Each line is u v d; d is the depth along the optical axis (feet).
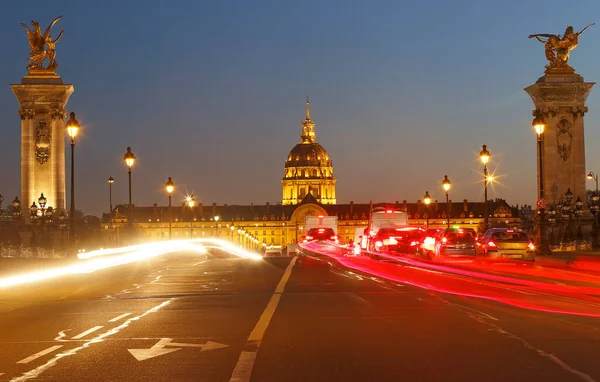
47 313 81.05
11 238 352.69
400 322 69.87
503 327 66.03
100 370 48.83
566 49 379.35
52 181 371.15
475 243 180.75
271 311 79.15
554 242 293.23
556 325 67.15
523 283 116.98
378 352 54.24
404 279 124.98
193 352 54.85
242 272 147.95
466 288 107.14
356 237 312.09
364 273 140.97
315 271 147.84
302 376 46.39
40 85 369.30
